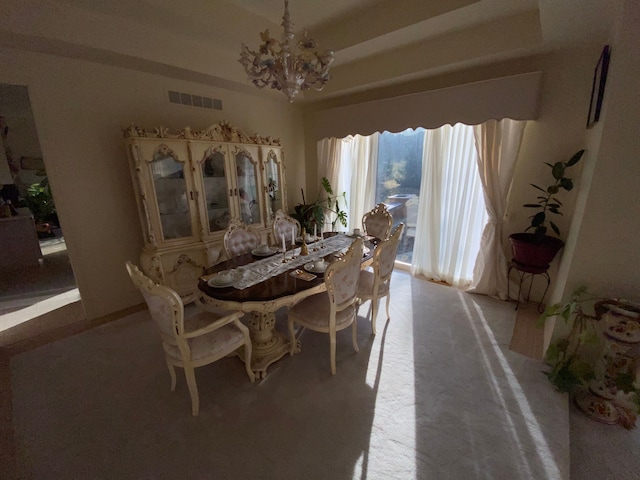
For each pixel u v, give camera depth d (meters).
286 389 1.88
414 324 2.63
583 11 1.77
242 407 1.75
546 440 1.50
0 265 4.25
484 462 1.40
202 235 3.06
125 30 2.35
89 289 2.78
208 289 1.86
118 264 2.94
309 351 2.29
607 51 1.77
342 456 1.44
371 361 2.15
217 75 3.01
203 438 1.55
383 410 1.71
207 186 3.14
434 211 3.47
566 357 1.82
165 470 1.38
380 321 2.71
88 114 2.57
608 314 1.54
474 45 2.52
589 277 1.76
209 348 1.69
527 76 2.50
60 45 2.16
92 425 1.63
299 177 4.73
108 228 2.83
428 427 1.59
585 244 1.74
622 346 1.51
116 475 1.36
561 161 2.59
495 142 2.82
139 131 2.54
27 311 3.02
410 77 3.08
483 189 2.96
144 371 2.08
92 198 2.70
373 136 3.91
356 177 4.23
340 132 3.96
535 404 1.72
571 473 1.36
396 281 3.61
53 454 1.47
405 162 3.82
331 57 1.83
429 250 3.63
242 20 2.63
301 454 1.45
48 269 4.29
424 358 2.17
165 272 2.84
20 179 5.27
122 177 2.85
